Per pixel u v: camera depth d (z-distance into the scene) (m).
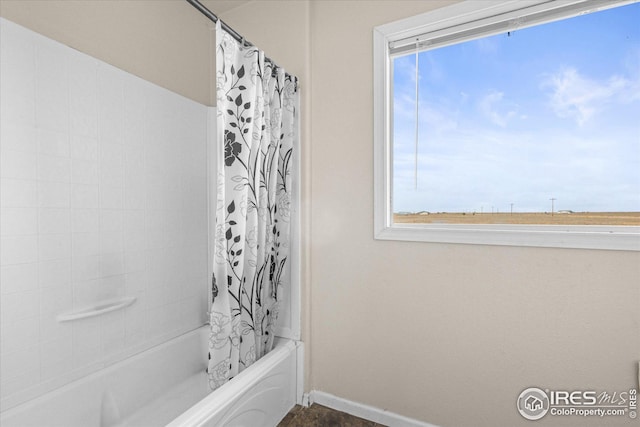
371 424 1.63
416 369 1.57
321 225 1.78
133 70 1.73
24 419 1.21
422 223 1.61
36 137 1.28
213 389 1.35
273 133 1.62
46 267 1.31
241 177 1.42
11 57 1.21
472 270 1.45
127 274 1.63
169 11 1.94
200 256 2.06
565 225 1.32
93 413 1.42
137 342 1.67
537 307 1.34
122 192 1.60
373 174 1.64
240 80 1.43
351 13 1.69
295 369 1.75
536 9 1.33
